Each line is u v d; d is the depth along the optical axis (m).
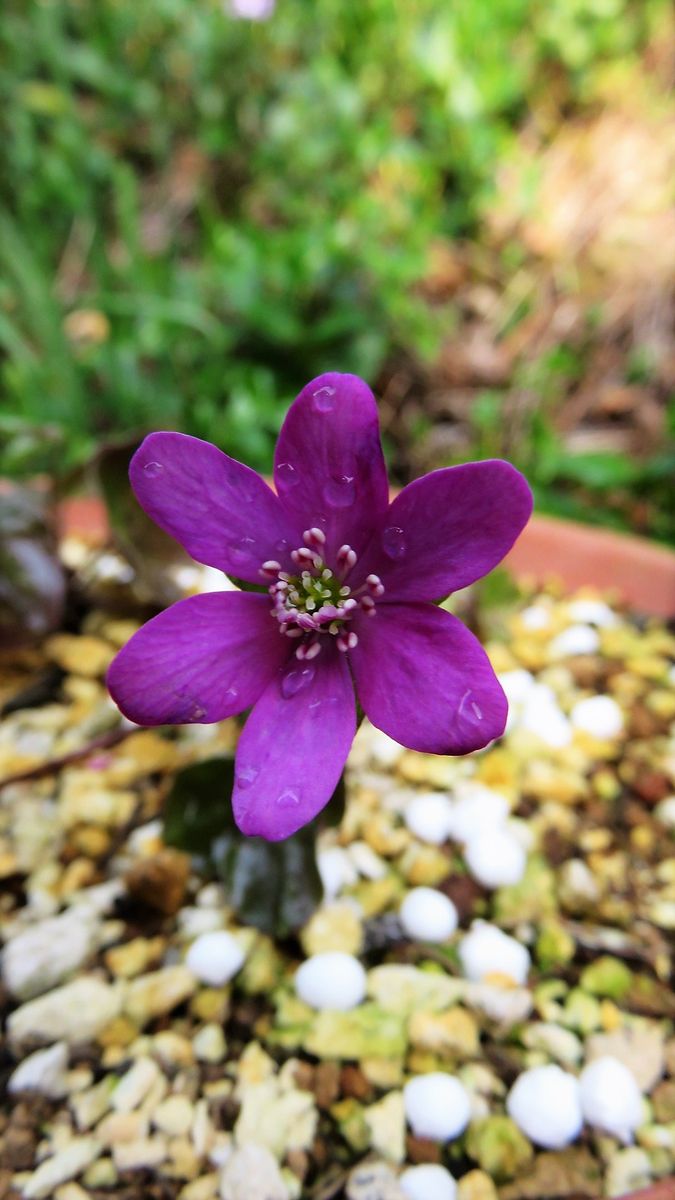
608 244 0.21
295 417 0.06
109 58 0.22
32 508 0.10
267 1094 0.07
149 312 0.17
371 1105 0.07
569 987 0.08
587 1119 0.07
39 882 0.09
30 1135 0.07
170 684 0.06
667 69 0.23
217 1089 0.07
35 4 0.20
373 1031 0.07
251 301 0.17
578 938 0.08
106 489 0.10
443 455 0.17
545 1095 0.07
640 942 0.08
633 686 0.11
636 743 0.10
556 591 0.12
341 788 0.07
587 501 0.17
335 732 0.06
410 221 0.20
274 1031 0.08
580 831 0.09
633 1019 0.08
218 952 0.08
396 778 0.10
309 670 0.06
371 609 0.06
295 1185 0.07
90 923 0.08
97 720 0.10
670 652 0.11
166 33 0.22
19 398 0.17
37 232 0.19
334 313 0.18
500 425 0.17
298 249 0.18
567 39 0.23
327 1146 0.07
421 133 0.22
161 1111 0.07
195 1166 0.07
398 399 0.18
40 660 0.11
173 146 0.23
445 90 0.21
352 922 0.08
